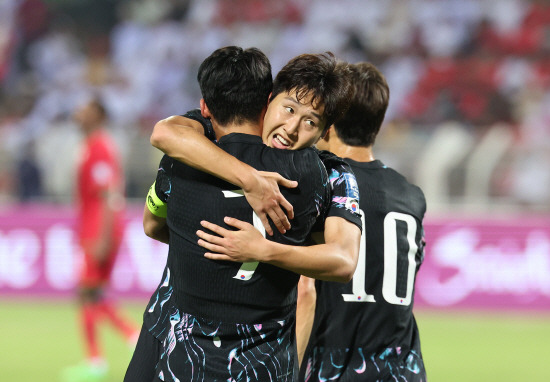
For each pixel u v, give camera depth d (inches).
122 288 1521.9
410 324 454.6
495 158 1550.2
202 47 2253.9
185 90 2177.7
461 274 1489.9
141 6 2385.6
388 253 442.3
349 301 437.4
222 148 372.8
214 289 368.8
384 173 459.2
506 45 2220.7
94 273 1011.9
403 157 1567.4
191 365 369.1
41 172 1676.9
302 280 434.0
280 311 375.9
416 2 2277.3
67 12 2364.7
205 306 371.6
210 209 367.2
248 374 365.1
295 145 374.9
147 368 394.3
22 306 1489.9
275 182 359.3
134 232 1530.5
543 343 1228.5
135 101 2149.4
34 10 2336.4
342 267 361.7
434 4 2274.9
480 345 1202.0
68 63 2256.4
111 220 1021.8
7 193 1670.8
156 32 2289.6
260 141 374.6
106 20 2374.5
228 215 365.4
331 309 439.2
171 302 390.0
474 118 2073.1
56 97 2130.9
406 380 438.9
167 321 388.2
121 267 1523.1
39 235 1557.6
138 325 1222.9
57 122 2069.4
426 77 2140.7
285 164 369.1
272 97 380.8
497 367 1045.8
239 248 354.6
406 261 449.1
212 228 363.3
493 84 2112.5
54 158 1676.9
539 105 2066.9
